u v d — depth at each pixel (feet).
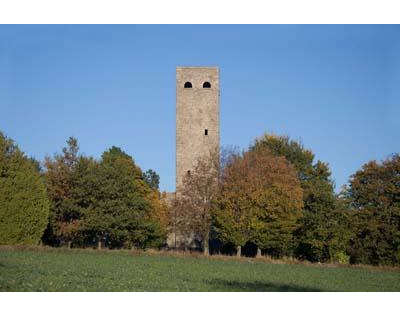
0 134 240.12
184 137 282.15
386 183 256.93
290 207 245.04
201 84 284.41
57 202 258.16
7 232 230.89
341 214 255.29
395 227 246.27
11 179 233.76
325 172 277.44
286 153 311.88
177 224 259.39
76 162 264.72
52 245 268.21
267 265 202.59
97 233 255.91
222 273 157.79
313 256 264.31
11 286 100.73
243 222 241.35
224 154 266.57
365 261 252.01
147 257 208.03
